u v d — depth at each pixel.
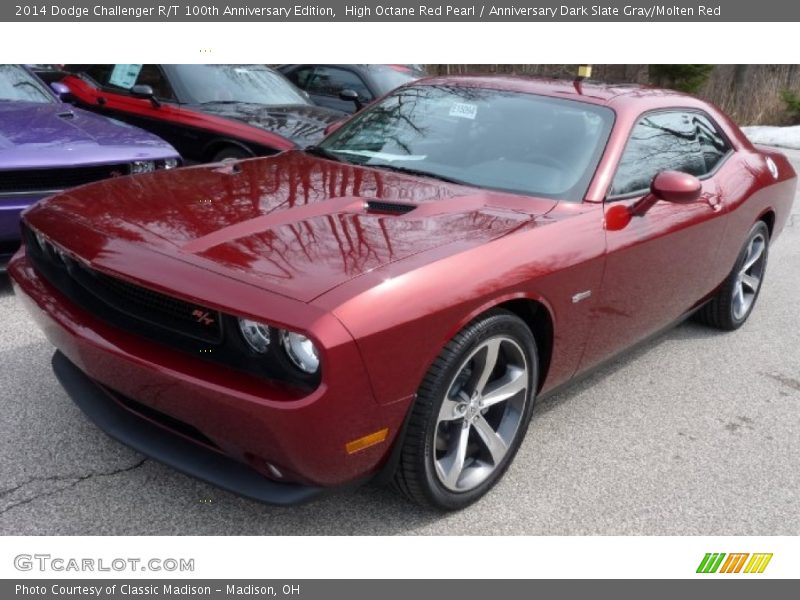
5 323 4.19
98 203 2.96
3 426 3.20
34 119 5.18
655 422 3.83
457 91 4.02
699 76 19.33
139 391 2.49
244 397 2.24
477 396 2.82
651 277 3.64
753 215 4.70
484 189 3.32
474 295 2.57
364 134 3.94
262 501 2.42
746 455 3.59
